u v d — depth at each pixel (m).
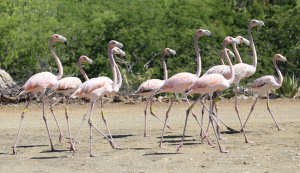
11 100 26.08
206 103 23.98
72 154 13.03
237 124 17.64
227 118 19.39
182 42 28.20
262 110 21.80
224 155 12.12
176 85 13.16
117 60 27.36
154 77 28.00
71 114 22.03
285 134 15.19
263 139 14.38
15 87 27.27
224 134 15.55
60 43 28.53
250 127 16.83
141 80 26.97
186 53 28.28
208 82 12.53
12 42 28.50
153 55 28.25
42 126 18.50
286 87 26.33
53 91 14.82
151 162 11.62
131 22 28.50
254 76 27.73
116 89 13.80
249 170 10.48
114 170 11.01
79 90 13.18
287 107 22.73
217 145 13.55
